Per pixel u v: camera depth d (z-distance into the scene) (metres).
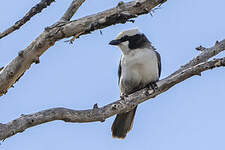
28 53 9.28
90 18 9.02
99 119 9.96
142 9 8.88
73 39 9.45
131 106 10.86
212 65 10.29
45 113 9.05
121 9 8.88
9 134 8.53
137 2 8.84
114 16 8.89
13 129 8.59
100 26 9.01
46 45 9.23
